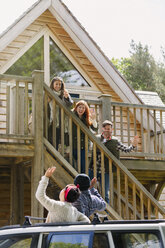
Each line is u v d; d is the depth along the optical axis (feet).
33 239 11.03
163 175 34.60
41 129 21.99
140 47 123.13
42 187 13.47
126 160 28.68
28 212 30.45
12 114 24.64
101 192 23.22
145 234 10.99
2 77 22.17
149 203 22.80
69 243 10.91
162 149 29.60
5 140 29.63
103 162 22.52
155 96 46.42
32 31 34.19
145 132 38.37
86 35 35.91
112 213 22.13
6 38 32.42
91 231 11.01
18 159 26.02
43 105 22.71
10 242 11.11
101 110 27.71
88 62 36.29
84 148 23.29
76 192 13.79
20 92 24.07
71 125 22.47
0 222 30.40
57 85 23.36
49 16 34.96
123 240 10.93
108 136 23.29
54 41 35.22
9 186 31.04
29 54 34.09
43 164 21.76
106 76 36.68
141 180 36.91
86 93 36.11
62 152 22.20
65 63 35.68
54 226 11.23
